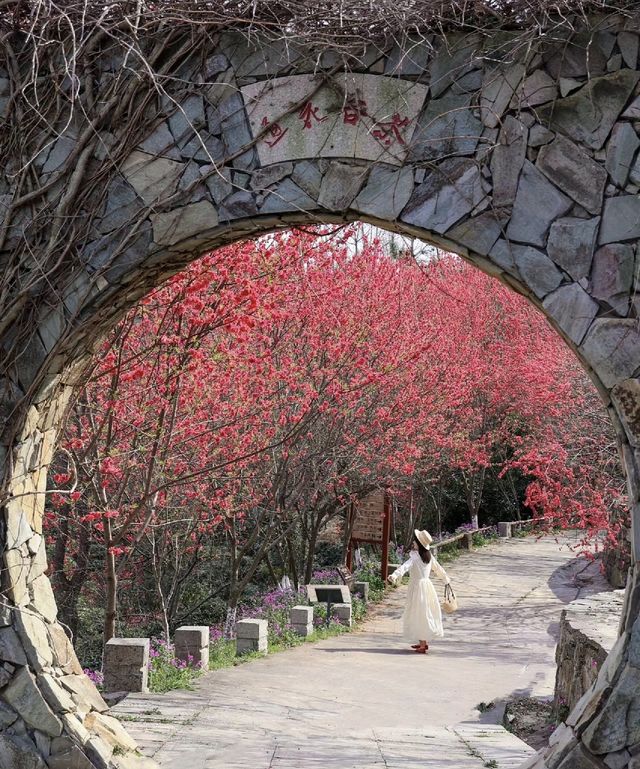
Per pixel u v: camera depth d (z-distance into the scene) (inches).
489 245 169.9
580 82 166.7
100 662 443.2
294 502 469.1
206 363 330.3
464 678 363.6
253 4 173.6
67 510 426.0
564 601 560.7
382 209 174.7
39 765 185.0
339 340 422.0
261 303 311.3
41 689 188.1
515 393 720.3
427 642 425.1
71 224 187.3
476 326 724.7
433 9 169.0
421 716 301.1
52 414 208.5
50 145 189.2
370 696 324.2
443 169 172.1
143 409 316.2
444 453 657.0
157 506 361.4
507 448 845.8
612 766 158.7
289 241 345.4
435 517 950.4
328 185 177.3
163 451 319.9
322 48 175.8
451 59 171.8
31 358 189.5
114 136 186.4
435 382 541.3
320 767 219.9
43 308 189.2
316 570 673.0
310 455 447.8
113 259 185.3
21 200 187.8
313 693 322.7
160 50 183.0
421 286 607.2
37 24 187.3
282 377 375.6
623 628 164.6
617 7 163.8
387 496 633.6
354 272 436.5
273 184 179.9
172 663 338.6
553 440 549.3
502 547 814.5
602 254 165.6
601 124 166.1
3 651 188.9
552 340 739.4
